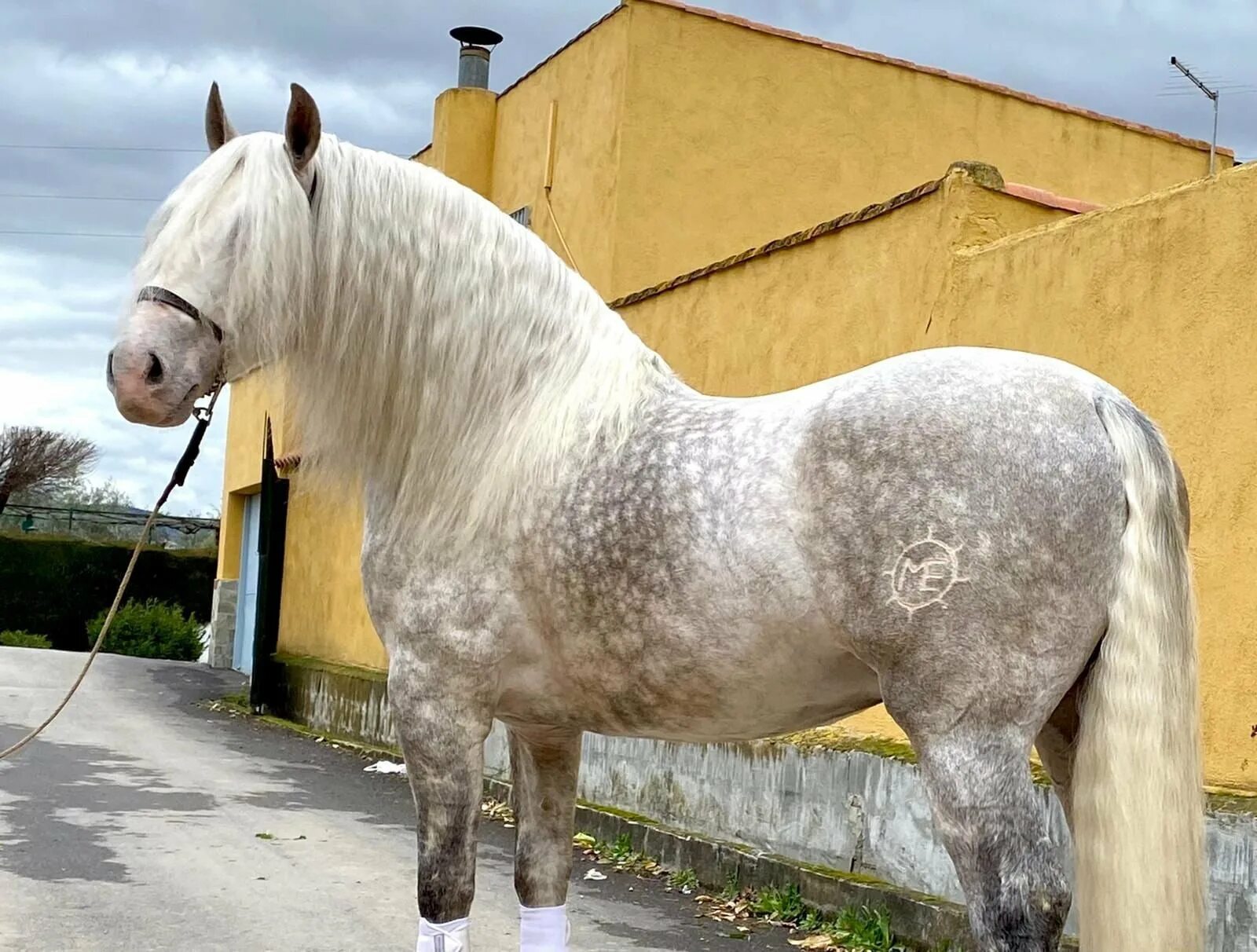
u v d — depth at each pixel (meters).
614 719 3.00
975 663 2.48
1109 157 11.84
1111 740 2.45
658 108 10.38
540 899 3.42
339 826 7.43
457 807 3.07
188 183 3.17
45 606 25.80
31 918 4.93
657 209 10.35
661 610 2.79
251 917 5.14
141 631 24.14
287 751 10.99
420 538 3.12
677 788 6.70
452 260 3.20
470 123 12.55
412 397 3.19
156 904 5.28
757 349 6.88
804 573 2.65
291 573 14.65
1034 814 2.43
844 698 2.81
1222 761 4.11
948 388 2.62
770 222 10.66
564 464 2.97
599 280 10.45
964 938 4.54
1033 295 5.14
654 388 3.08
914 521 2.53
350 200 3.19
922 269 5.78
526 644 3.02
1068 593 2.49
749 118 10.63
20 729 11.31
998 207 5.63
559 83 11.41
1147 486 2.54
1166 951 2.36
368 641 12.52
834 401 2.72
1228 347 4.25
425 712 3.07
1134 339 4.64
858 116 10.99
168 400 3.01
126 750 10.41
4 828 6.80
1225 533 4.18
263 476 14.76
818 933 5.12
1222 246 4.31
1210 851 3.88
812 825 5.69
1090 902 2.43
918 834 5.08
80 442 32.25
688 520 2.78
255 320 3.07
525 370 3.12
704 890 5.96
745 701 2.80
